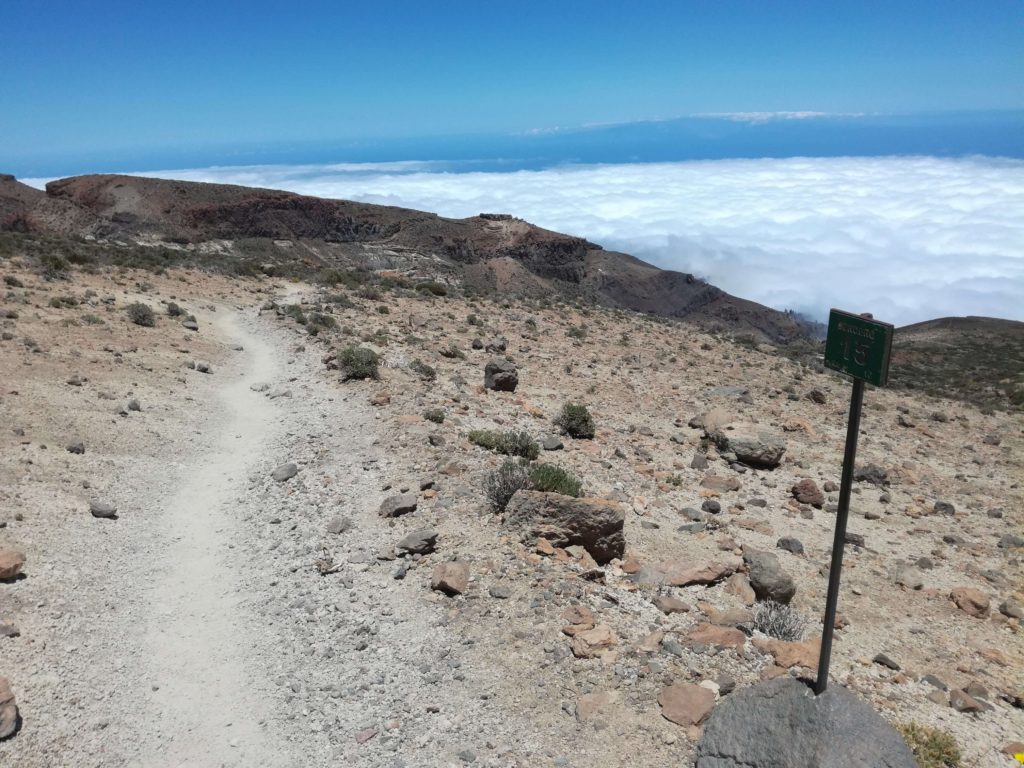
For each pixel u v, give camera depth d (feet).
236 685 27.84
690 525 43.09
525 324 134.51
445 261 614.34
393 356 88.74
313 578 35.22
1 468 43.70
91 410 57.62
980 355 245.86
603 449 59.31
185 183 553.64
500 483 40.09
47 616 30.94
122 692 27.20
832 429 77.82
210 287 148.66
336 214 607.37
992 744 24.79
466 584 32.53
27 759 23.04
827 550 42.91
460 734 24.14
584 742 23.38
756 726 21.16
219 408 67.72
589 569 33.91
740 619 30.86
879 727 20.12
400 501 40.96
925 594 37.65
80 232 489.67
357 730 24.86
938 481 62.13
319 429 59.62
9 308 83.92
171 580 36.17
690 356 120.47
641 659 27.09
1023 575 42.01
